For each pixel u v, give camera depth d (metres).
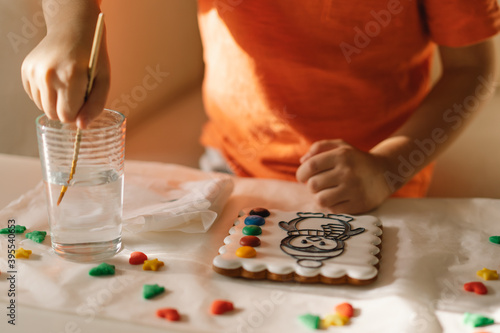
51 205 0.54
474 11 0.84
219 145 1.06
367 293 0.51
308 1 0.86
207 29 0.99
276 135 0.97
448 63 0.92
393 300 0.48
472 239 0.61
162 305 0.48
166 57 1.88
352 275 0.52
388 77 0.91
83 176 0.53
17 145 1.26
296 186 0.74
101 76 0.56
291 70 0.91
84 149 0.52
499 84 1.88
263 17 0.89
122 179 0.55
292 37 0.89
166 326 0.45
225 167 1.05
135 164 0.80
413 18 0.87
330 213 0.65
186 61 2.03
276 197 0.71
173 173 0.77
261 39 0.91
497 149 1.52
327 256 0.54
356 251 0.55
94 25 0.61
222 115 1.03
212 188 0.67
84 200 0.54
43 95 0.55
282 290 0.51
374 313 0.47
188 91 2.04
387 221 0.65
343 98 0.92
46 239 0.59
